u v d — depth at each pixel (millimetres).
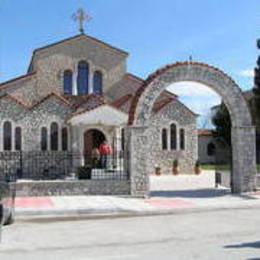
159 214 17672
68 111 38438
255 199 21266
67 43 41406
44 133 38031
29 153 33281
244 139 23500
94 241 12070
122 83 42469
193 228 13930
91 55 41906
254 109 42750
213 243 11406
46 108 38094
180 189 26781
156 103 42406
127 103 40219
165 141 41031
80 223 15500
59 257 10148
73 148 35938
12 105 37531
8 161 31500
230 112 23500
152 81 22422
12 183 21703
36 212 17391
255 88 42375
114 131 37094
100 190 22438
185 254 10094
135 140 22266
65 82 41281
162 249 10758
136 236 12719
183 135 41625
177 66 22625
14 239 12523
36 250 11031
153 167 40375
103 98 40656
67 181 22312
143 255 10102
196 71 22812
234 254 9992
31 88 40438
